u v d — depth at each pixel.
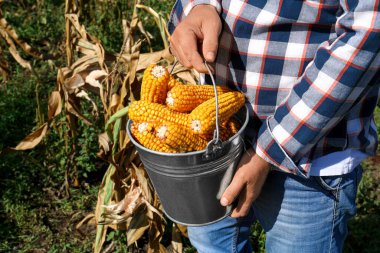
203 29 1.75
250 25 1.71
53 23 5.20
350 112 1.75
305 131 1.63
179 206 1.81
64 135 3.49
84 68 3.06
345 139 1.79
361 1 1.42
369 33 1.43
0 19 3.52
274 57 1.72
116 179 2.85
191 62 1.72
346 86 1.52
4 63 4.30
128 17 5.00
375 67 1.50
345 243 3.10
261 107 1.83
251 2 1.69
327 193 1.91
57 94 3.11
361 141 1.84
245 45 1.75
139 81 2.84
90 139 3.52
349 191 1.95
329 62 1.52
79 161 3.49
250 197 1.83
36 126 3.79
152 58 2.86
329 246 2.04
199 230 2.27
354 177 1.95
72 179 3.60
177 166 1.61
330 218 1.97
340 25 1.53
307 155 1.78
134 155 2.77
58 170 3.62
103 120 3.75
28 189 3.52
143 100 1.74
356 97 1.57
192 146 1.65
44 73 4.54
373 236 3.14
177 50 1.79
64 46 4.86
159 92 1.72
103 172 3.71
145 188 2.69
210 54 1.66
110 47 4.81
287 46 1.70
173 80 1.74
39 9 5.25
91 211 3.46
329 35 1.66
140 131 1.66
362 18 1.43
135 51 2.78
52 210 3.46
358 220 3.22
